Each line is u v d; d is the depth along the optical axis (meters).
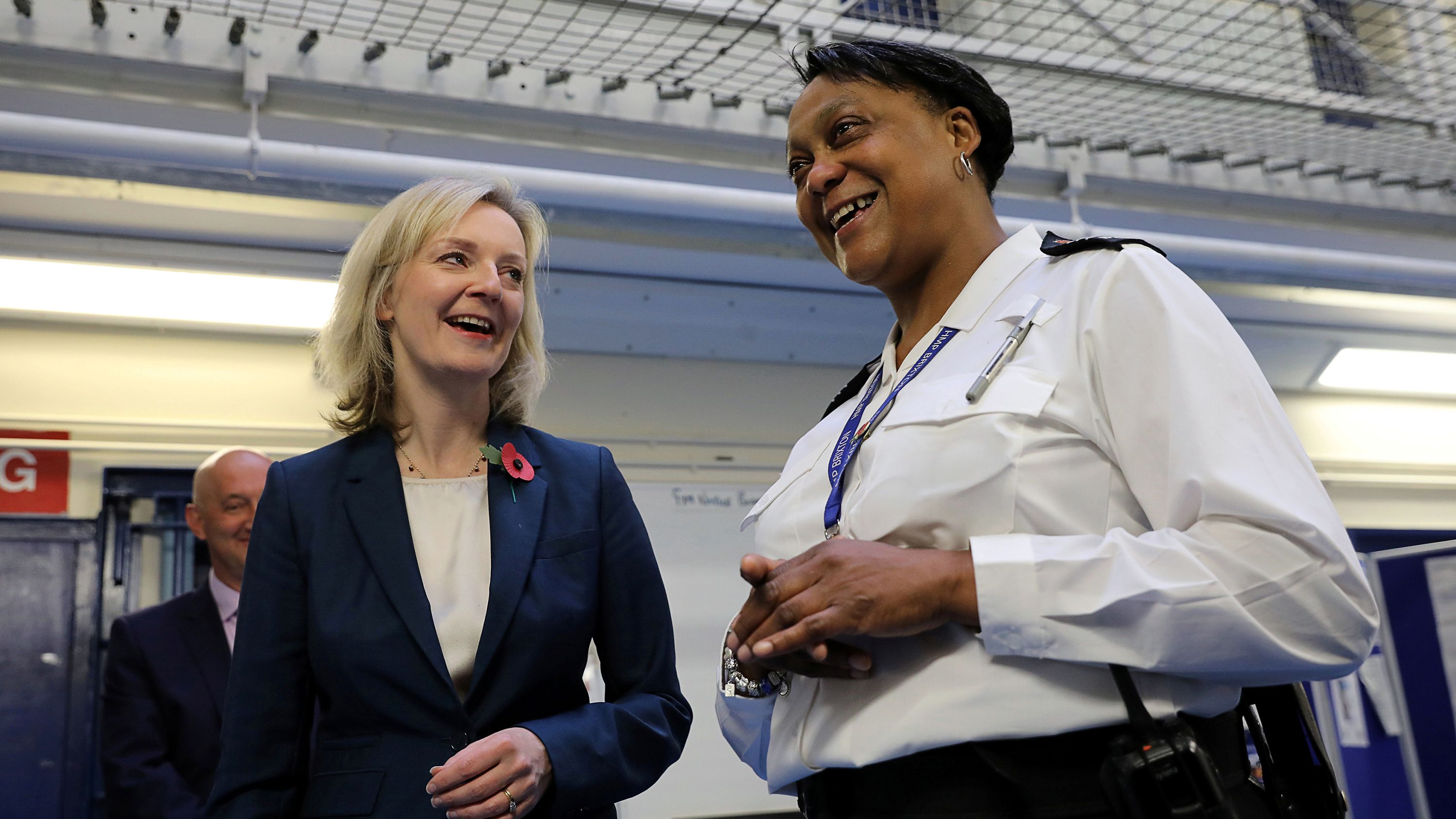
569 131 3.20
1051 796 1.10
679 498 4.42
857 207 1.42
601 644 1.73
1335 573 1.05
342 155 2.87
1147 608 1.05
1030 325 1.25
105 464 3.82
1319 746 1.22
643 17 2.88
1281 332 5.13
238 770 1.49
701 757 4.21
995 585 1.09
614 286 4.14
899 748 1.15
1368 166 3.95
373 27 2.79
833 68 1.44
